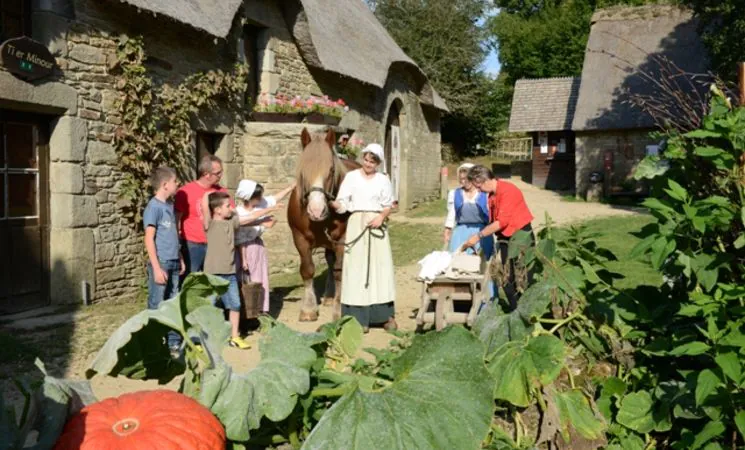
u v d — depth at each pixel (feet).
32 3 25.27
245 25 39.63
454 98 108.68
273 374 6.94
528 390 8.22
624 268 29.66
